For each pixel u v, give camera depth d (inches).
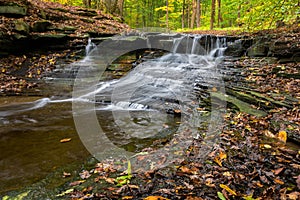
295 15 185.9
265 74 231.0
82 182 92.7
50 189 89.2
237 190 85.1
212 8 619.8
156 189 86.7
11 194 86.4
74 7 485.7
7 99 218.2
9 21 303.9
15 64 299.6
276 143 120.3
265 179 90.5
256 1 214.8
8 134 141.7
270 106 164.6
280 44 264.7
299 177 89.9
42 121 164.4
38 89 249.3
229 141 124.5
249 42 312.2
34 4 377.1
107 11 561.3
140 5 1051.3
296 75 210.1
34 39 315.9
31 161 110.2
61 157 114.0
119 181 92.3
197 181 91.0
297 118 141.5
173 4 983.0
